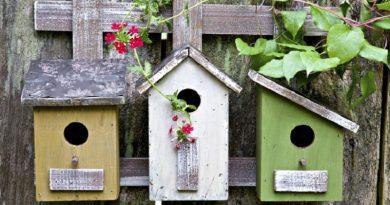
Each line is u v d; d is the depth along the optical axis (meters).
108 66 1.72
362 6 1.79
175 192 1.70
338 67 1.81
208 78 1.66
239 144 1.91
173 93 1.65
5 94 1.87
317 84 1.90
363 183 1.95
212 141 1.68
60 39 1.86
